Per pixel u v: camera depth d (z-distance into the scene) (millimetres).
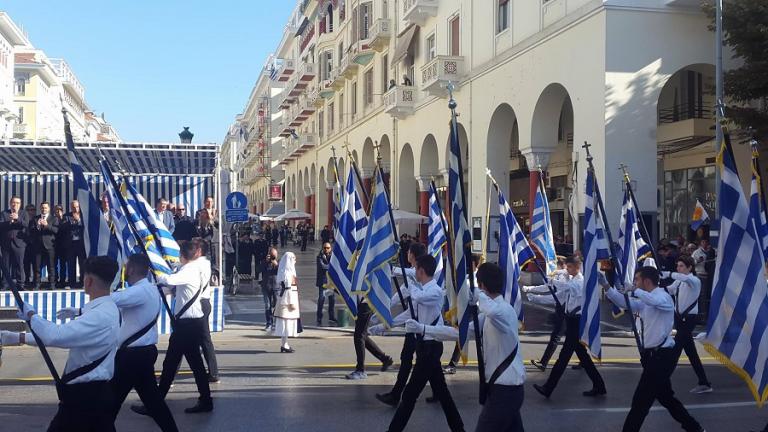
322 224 52312
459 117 27625
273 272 15227
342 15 46562
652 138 18625
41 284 17438
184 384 10023
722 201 7477
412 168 34594
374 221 8852
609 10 18469
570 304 9438
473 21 26594
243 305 19578
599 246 10758
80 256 16781
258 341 14070
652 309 7074
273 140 82812
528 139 22250
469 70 26844
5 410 8469
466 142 29172
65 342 4895
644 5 18672
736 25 17016
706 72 19641
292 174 64875
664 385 7117
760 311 7152
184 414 8344
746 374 7141
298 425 7910
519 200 32719
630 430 7074
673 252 17234
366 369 11156
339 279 10422
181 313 8266
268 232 38594
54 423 5141
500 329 5645
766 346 7078
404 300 8211
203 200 20719
